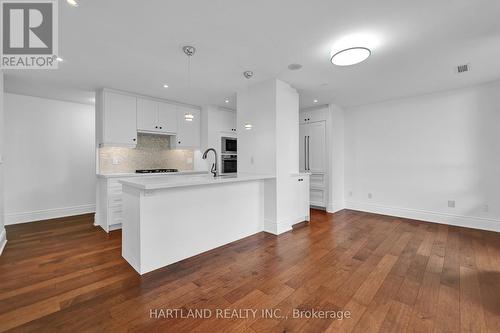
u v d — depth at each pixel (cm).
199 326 149
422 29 206
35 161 411
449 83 349
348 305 171
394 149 442
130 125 386
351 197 504
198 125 491
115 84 345
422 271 222
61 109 436
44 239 312
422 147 409
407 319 155
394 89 378
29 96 404
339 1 170
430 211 402
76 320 154
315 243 298
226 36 217
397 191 439
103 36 215
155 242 225
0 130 270
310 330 146
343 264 238
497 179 341
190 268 228
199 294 185
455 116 375
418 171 414
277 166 331
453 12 182
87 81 332
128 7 175
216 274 217
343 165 514
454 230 351
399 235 329
